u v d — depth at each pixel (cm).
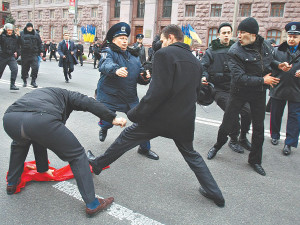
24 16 4156
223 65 424
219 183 326
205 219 253
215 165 379
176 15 2825
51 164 349
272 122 473
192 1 2727
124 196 284
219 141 391
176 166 366
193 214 260
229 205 279
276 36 2408
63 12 3719
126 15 3186
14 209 251
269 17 2405
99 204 252
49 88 254
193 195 294
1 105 619
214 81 430
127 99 372
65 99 252
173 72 242
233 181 333
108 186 303
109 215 251
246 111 425
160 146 440
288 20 2325
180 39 263
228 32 421
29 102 231
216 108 735
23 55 837
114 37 357
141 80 372
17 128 224
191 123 263
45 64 1803
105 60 344
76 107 257
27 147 271
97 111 252
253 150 362
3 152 379
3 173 316
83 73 1390
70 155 237
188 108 256
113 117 254
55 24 3784
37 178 301
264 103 347
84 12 3475
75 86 945
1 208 251
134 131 277
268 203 287
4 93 746
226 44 430
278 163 398
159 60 240
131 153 402
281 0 2336
